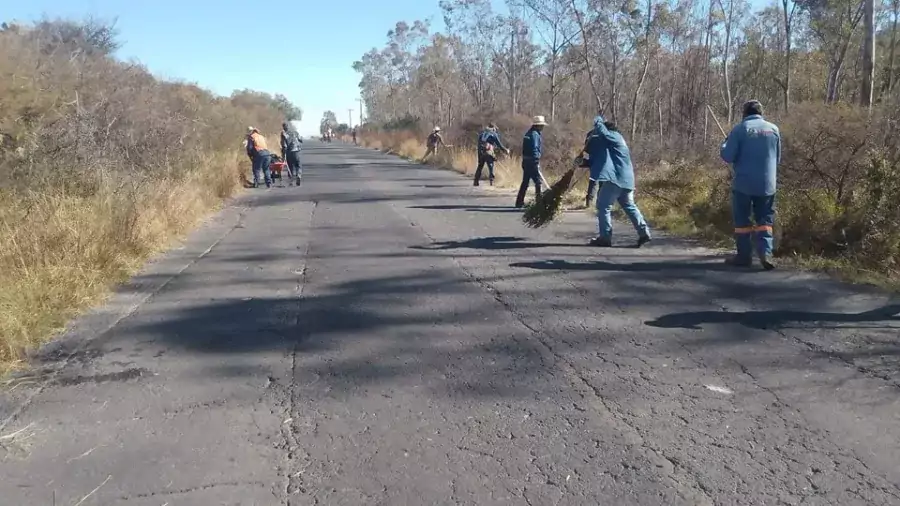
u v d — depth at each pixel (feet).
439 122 147.43
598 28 93.04
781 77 117.39
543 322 17.88
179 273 23.84
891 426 12.04
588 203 40.16
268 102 172.35
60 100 34.45
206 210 39.14
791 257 24.90
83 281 20.34
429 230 32.71
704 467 10.81
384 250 27.78
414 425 12.30
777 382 13.89
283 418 12.62
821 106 29.81
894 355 15.17
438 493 10.18
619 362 15.05
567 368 14.76
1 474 10.78
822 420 12.29
